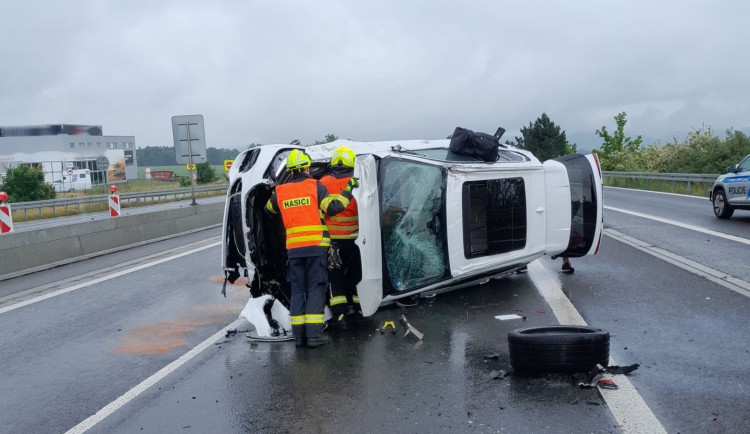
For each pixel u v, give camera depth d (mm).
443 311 7348
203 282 9906
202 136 22234
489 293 8195
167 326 7363
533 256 8328
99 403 5051
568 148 56094
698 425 4102
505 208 7836
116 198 21297
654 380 4906
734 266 9297
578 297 7797
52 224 24188
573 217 8891
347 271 6961
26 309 8531
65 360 6234
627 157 46031
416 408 4582
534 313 7113
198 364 5910
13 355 6469
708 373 5016
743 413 4258
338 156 6852
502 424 4234
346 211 6828
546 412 4391
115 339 6902
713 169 31625
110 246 13992
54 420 4754
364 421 4406
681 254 10523
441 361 5602
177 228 17078
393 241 6863
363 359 5770
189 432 4410
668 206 19766
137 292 9344
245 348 6355
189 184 56438
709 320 6500
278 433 4305
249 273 7094
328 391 5020
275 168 7090
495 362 5516
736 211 17656
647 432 4023
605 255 10773
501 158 8281
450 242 7180
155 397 5113
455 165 7281
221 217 20047
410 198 6977
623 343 5863
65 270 11664
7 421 4777
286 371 5570
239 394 5074
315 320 6215
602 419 4234
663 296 7633
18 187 35656
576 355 5004
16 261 11281
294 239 6230
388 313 7367
